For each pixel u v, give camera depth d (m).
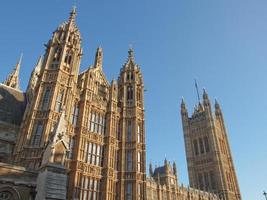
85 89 41.66
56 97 36.03
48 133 32.97
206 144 150.38
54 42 41.50
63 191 27.86
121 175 39.84
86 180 35.72
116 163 40.84
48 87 37.06
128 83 50.00
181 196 102.94
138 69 52.50
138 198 38.50
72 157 35.78
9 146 36.19
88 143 38.59
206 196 116.81
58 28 43.50
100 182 37.47
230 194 133.25
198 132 155.88
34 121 33.84
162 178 106.06
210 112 156.75
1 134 36.59
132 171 40.50
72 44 42.06
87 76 43.22
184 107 169.88
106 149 40.31
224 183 134.50
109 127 42.28
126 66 52.31
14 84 63.81
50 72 38.34
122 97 48.09
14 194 26.50
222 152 148.12
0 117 38.94
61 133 31.38
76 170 34.50
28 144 32.03
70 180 33.91
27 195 27.19
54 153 29.45
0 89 43.91
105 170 38.31
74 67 40.53
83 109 39.66
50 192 26.88
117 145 42.56
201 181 142.00
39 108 34.97
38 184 27.89
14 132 37.94
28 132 32.75
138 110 47.16
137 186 39.31
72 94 38.81
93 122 41.09
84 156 36.72
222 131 160.00
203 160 146.62
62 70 38.59
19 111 42.69
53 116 34.50
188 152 153.75
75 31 44.06
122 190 38.72
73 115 38.75
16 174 27.41
